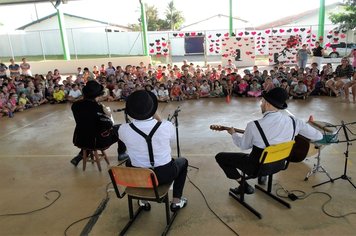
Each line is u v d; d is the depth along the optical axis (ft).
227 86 26.32
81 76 32.22
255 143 8.09
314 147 11.24
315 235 7.59
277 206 8.91
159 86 25.70
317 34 43.70
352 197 9.22
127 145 7.43
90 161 12.29
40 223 8.75
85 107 11.39
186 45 75.25
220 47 47.88
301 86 24.02
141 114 7.10
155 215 8.77
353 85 22.35
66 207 9.53
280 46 42.98
